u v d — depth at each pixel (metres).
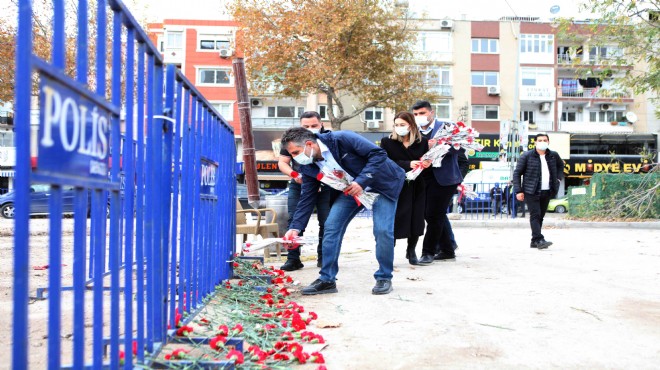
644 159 16.84
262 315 3.92
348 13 23.97
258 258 6.49
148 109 2.69
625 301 4.67
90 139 1.84
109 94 2.58
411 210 6.68
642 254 8.12
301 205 5.10
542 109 39.88
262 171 36.28
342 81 26.97
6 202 21.59
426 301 4.71
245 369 2.73
